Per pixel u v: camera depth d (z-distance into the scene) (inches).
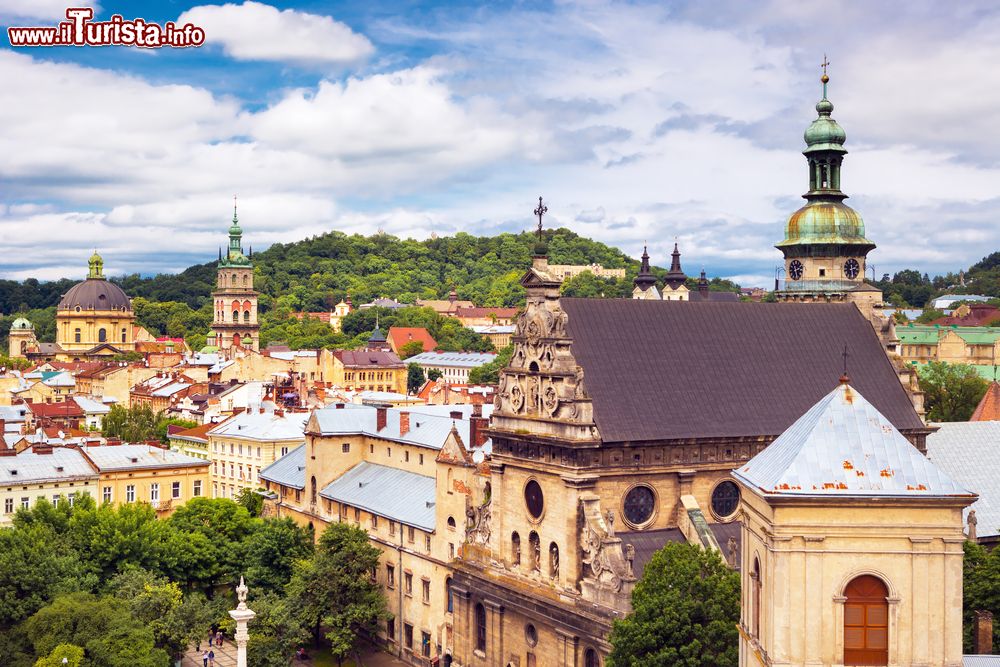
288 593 5032.0
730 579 3065.9
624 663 3043.8
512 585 4082.2
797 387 4163.4
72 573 4670.3
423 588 5019.7
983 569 3262.8
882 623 1894.7
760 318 4320.9
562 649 3777.1
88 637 4116.6
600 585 3631.9
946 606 1873.8
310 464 6072.8
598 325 4001.0
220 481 7805.1
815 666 1876.2
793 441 2016.5
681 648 2923.2
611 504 3794.3
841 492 1878.7
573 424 3715.6
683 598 3024.1
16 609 4379.9
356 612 5002.5
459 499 4736.7
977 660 2149.4
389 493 5516.7
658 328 4101.9
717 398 4003.4
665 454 3868.1
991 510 4443.9
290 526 5526.6
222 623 4845.0
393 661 5132.9
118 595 4709.6
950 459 4687.5
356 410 6225.4
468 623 4379.9
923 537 1868.8
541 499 3966.5
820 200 5462.6
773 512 1892.2
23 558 4542.3
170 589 4783.5
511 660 4124.0
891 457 1931.6
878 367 4362.7
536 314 3973.9
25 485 6063.0
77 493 6230.3
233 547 5418.3
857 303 4566.9
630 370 3939.5
